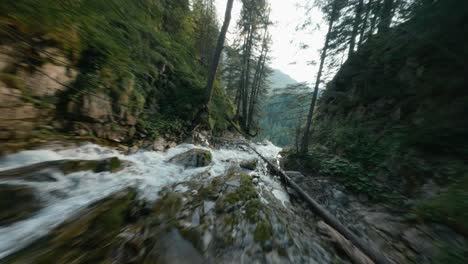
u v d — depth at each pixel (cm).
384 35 1041
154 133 809
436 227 368
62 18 527
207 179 653
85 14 652
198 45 1997
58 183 388
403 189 538
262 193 625
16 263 213
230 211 454
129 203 405
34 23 438
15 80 403
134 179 531
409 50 800
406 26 786
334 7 841
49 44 470
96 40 635
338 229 445
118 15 876
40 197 339
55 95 494
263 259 332
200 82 1358
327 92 1041
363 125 865
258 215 457
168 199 469
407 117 684
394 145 645
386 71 895
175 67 1176
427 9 612
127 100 712
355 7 905
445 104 557
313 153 947
